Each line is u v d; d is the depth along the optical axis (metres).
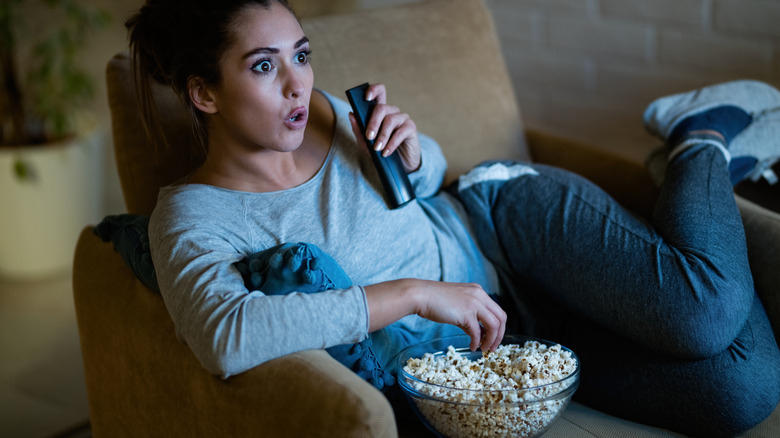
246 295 0.94
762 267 1.24
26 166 2.31
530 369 1.01
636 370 1.16
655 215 1.23
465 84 1.57
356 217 1.17
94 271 1.25
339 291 0.96
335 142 1.21
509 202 1.28
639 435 1.10
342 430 0.83
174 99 1.28
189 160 1.29
